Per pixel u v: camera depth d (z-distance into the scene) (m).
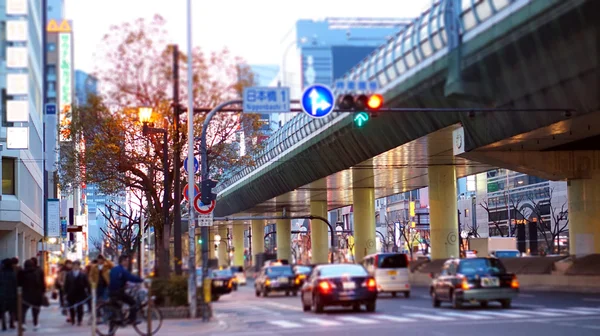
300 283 42.25
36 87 45.72
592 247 48.12
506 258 49.25
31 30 42.97
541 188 103.25
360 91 24.70
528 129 37.19
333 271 27.52
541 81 28.02
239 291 49.28
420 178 74.81
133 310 20.19
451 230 60.47
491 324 21.11
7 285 22.22
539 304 29.59
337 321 23.50
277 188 73.88
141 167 47.72
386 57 33.69
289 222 96.06
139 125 39.47
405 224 121.06
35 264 23.61
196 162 38.31
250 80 33.38
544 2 24.22
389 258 37.94
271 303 35.22
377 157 54.59
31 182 55.75
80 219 97.81
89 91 33.16
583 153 47.84
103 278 24.55
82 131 39.91
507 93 29.36
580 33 24.47
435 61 30.28
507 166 47.75
